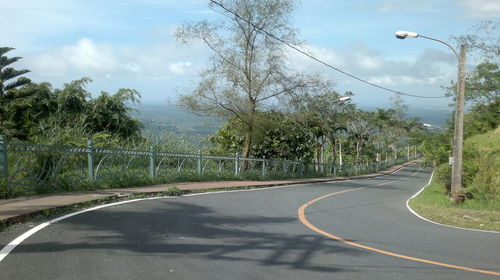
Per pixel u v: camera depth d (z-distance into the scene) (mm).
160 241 6898
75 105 23188
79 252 5914
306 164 34156
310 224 9797
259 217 10281
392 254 7133
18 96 19188
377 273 5914
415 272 6082
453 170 16500
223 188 17047
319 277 5547
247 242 7324
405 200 18250
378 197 19047
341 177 40781
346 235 8703
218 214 10195
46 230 7098
